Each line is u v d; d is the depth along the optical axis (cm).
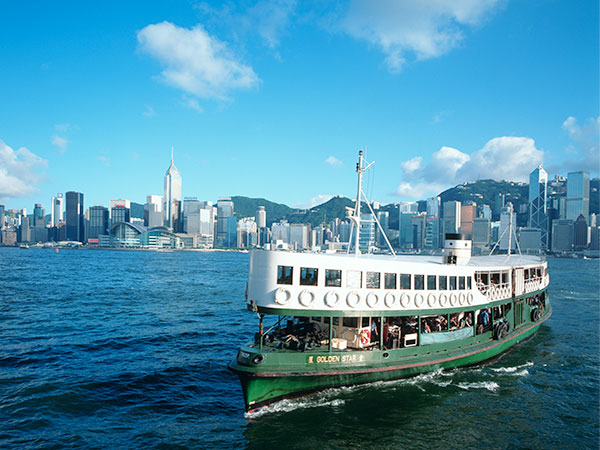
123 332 4419
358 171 2809
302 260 2278
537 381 2978
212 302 6831
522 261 4312
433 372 2880
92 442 2045
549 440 2142
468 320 3170
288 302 2245
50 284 9225
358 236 2794
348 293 2366
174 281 10638
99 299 6975
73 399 2550
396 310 2550
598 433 2228
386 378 2581
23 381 2839
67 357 3450
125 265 17550
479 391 2734
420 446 2033
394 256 3105
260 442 2027
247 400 2206
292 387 2314
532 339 4247
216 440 2070
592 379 3056
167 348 3781
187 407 2480
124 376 2984
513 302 3647
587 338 4372
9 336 4172
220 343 4000
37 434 2112
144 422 2273
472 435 2161
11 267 14638
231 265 19638
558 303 7050
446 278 2831
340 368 2331
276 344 2370
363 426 2192
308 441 2041
